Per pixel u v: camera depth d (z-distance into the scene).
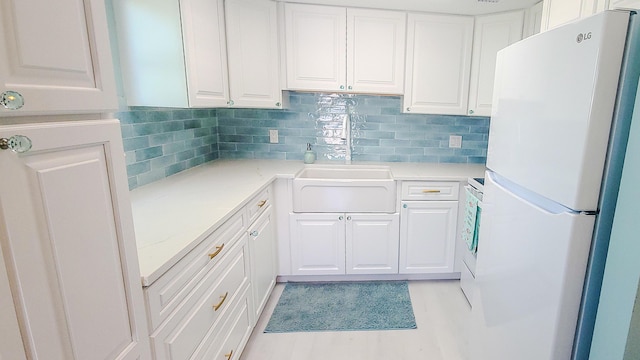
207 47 1.83
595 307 0.96
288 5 2.24
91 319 0.66
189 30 1.64
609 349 0.90
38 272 0.55
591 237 0.92
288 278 2.50
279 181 2.28
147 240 1.09
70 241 0.61
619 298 0.86
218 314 1.35
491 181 1.40
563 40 0.95
